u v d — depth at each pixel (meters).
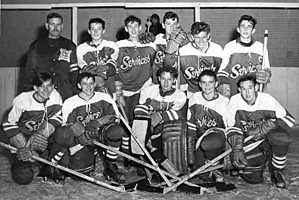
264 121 4.20
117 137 4.28
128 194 4.02
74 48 4.97
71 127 4.17
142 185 4.11
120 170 4.52
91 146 4.30
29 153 4.09
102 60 4.98
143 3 6.79
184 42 4.80
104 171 4.48
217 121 4.34
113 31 6.88
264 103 4.23
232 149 4.07
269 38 7.02
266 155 4.26
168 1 6.88
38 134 4.16
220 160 4.38
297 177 4.49
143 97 4.52
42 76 4.34
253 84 4.17
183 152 4.07
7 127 4.27
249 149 4.18
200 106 4.35
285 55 7.09
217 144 4.10
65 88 4.93
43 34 7.03
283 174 4.59
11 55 7.11
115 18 6.87
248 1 6.91
